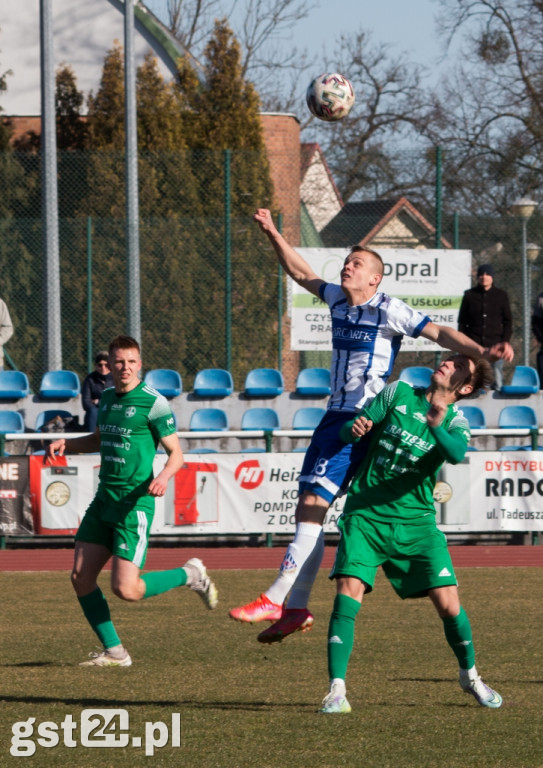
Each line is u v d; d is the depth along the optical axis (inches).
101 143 3243.1
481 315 2395.4
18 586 1587.1
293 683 912.3
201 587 991.0
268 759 652.7
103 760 661.3
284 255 951.6
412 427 775.7
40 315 2753.4
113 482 947.3
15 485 1925.4
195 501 1930.4
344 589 781.9
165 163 2842.0
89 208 2901.1
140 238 2714.1
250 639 1154.0
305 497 866.1
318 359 2805.1
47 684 908.0
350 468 864.3
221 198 2829.7
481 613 1311.5
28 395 2549.2
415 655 1050.7
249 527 1942.7
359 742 695.1
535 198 3262.8
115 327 2748.5
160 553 1926.7
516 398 2600.9
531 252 2743.6
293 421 2395.4
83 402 2322.8
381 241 2856.8
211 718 769.6
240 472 1941.4
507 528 1952.5
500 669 974.4
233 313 2714.1
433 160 2984.7
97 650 1080.8
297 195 3058.6
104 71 3284.9
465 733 721.0
